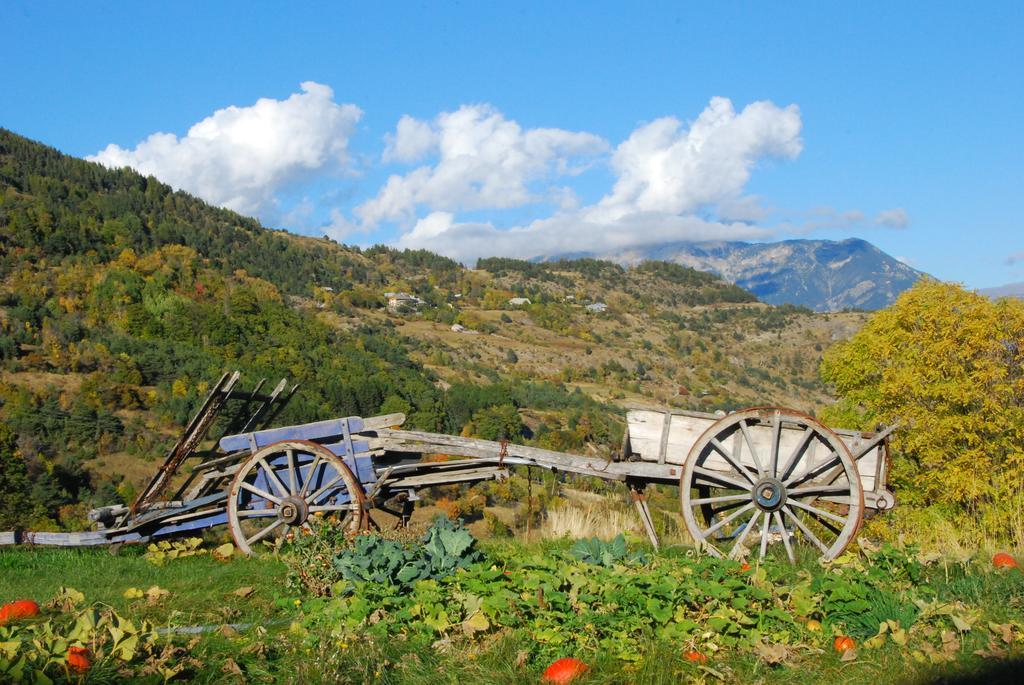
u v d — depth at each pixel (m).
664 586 6.01
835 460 8.41
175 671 4.93
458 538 7.14
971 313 22.14
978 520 17.61
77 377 115.00
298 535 8.03
